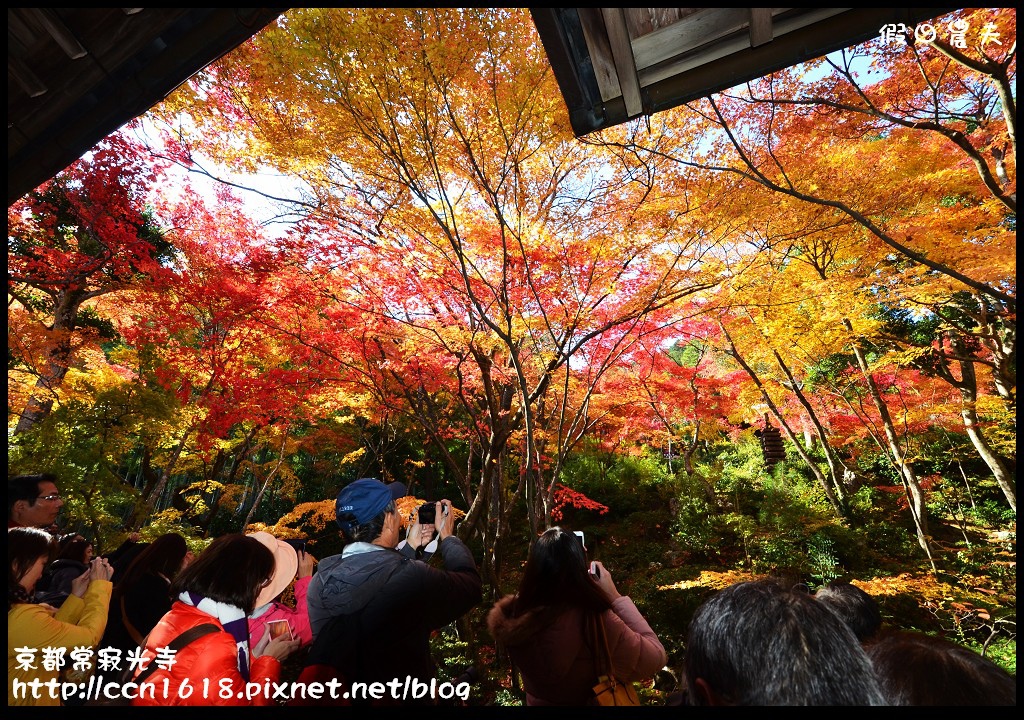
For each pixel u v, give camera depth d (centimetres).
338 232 505
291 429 1154
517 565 1186
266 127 428
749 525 1072
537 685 128
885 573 920
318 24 332
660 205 480
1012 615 666
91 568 192
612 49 139
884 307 990
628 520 1412
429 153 407
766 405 1270
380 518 151
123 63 111
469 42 338
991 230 638
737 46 135
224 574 137
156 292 573
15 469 494
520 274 511
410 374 679
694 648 78
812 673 66
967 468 1523
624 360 866
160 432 700
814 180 503
